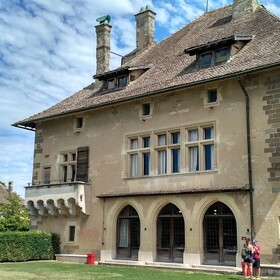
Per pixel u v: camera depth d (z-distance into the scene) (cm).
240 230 1853
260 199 1820
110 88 2633
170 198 2100
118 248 2309
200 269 1902
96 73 2991
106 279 1612
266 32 2150
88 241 2416
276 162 1802
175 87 2080
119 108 2427
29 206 2653
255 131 1886
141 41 3014
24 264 2259
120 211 2330
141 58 2853
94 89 2822
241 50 2116
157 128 2227
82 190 2428
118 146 2389
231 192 1902
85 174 2511
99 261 2327
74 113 2606
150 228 2152
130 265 2164
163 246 2123
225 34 2391
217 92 2039
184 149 2106
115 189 2350
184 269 1948
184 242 2044
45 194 2556
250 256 1645
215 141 2008
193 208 2012
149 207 2170
